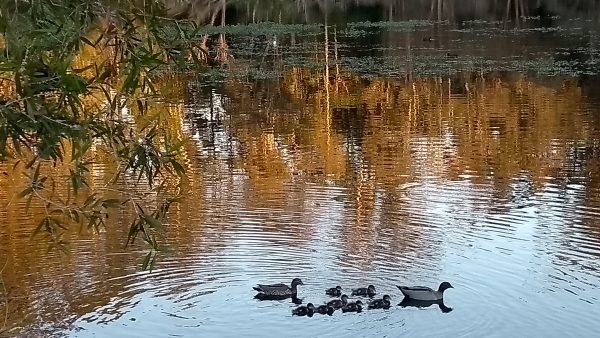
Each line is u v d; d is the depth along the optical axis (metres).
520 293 10.91
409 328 9.97
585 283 11.16
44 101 4.36
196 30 4.96
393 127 22.78
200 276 11.71
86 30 4.47
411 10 62.66
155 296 11.11
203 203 15.07
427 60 36.53
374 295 11.05
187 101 28.53
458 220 13.98
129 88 4.75
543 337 9.76
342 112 25.64
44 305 10.82
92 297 11.09
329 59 38.56
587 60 34.53
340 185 16.50
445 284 10.91
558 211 14.29
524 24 51.22
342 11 62.69
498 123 22.69
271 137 21.84
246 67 36.94
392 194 15.74
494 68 33.34
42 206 14.39
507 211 14.42
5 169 15.86
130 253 12.59
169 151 5.03
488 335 9.83
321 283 11.51
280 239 13.15
